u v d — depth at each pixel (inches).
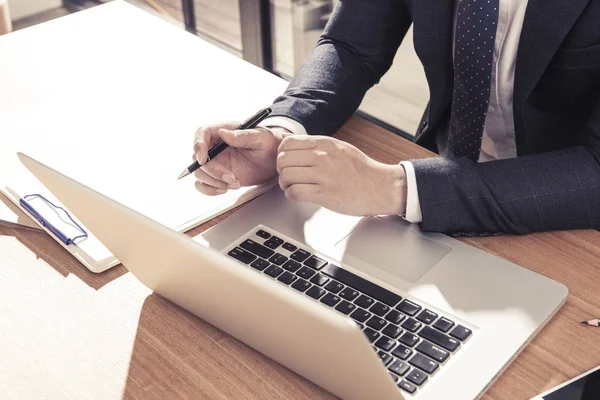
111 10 73.2
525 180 46.6
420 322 39.5
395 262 43.8
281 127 52.7
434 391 36.1
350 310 40.3
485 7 53.2
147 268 39.9
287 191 47.1
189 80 61.6
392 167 47.8
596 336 39.4
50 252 46.2
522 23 54.3
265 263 43.6
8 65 63.9
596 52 50.6
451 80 59.2
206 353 39.6
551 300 40.9
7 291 43.5
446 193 46.2
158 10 142.6
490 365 37.3
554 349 38.7
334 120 56.0
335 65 58.7
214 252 33.6
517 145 58.9
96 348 40.1
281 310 32.5
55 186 39.7
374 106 121.5
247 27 131.2
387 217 47.7
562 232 46.7
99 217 38.8
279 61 133.6
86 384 38.2
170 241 34.9
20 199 48.7
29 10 155.0
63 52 66.0
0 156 53.0
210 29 137.9
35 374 38.8
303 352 34.7
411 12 58.5
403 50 122.1
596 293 42.0
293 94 56.0
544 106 56.3
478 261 43.9
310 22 129.3
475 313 40.1
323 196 46.4
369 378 32.6
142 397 37.4
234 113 56.9
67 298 43.1
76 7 155.8
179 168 51.8
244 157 50.4
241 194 50.0
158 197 49.4
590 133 49.4
